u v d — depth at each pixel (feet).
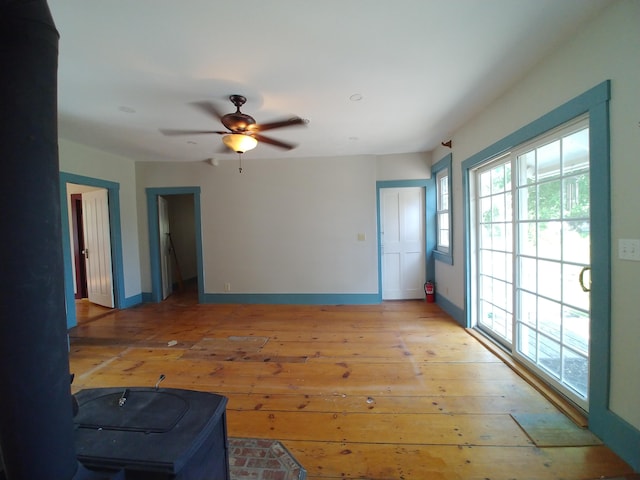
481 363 8.45
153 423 3.31
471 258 10.97
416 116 9.77
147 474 2.74
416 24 5.29
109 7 4.68
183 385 7.61
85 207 15.56
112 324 12.65
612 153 4.99
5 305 2.30
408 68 6.78
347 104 8.66
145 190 16.05
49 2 4.52
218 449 3.72
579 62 5.58
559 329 6.71
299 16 5.01
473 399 6.70
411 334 10.84
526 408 6.33
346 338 10.64
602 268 5.19
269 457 5.11
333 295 15.35
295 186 15.29
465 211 10.93
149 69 6.58
